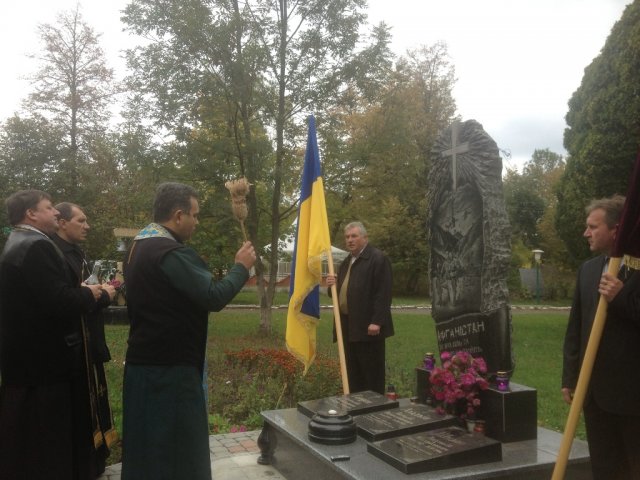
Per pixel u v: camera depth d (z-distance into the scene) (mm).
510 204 44031
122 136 13055
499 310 4562
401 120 14039
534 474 3686
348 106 13922
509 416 4137
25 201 3891
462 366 4410
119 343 12375
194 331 3182
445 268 5094
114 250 15930
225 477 4578
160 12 12156
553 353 12156
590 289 3541
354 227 5688
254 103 12906
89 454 3988
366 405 4641
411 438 3922
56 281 3619
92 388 4027
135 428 3102
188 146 13008
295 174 14398
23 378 3629
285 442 4543
